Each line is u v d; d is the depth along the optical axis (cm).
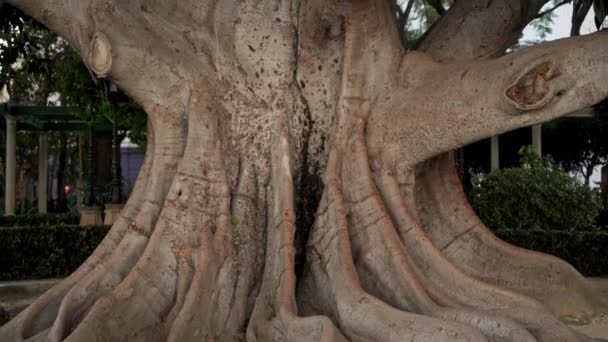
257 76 645
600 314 705
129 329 545
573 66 561
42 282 1162
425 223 685
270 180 626
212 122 629
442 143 607
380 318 503
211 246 579
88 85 1356
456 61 698
